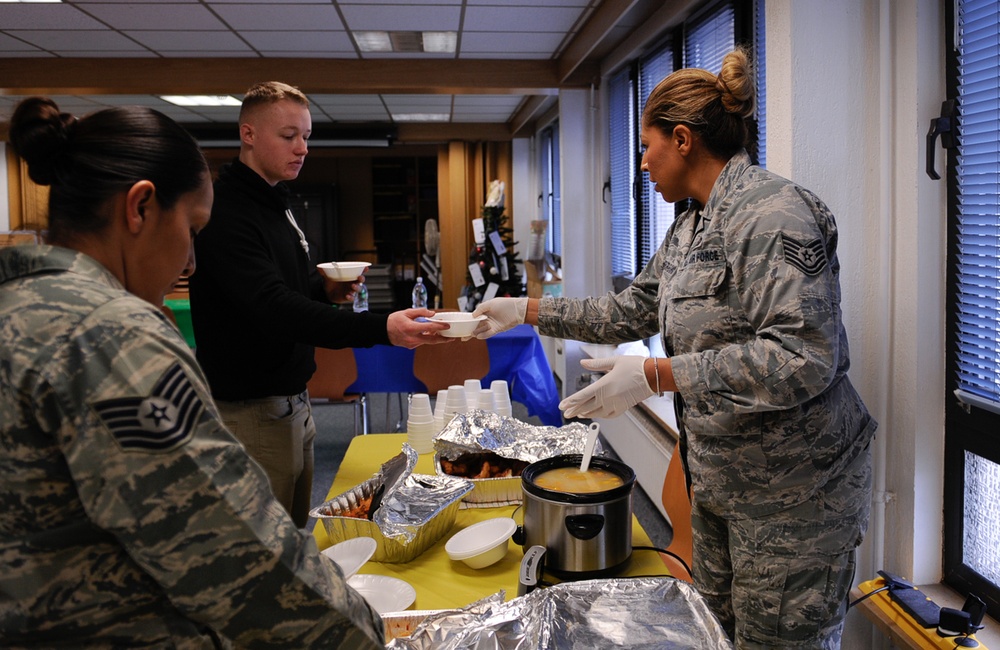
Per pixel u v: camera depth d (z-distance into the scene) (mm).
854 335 2100
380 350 4105
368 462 2162
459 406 2262
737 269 1345
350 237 11008
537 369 4117
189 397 663
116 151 719
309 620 705
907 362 2008
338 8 3996
